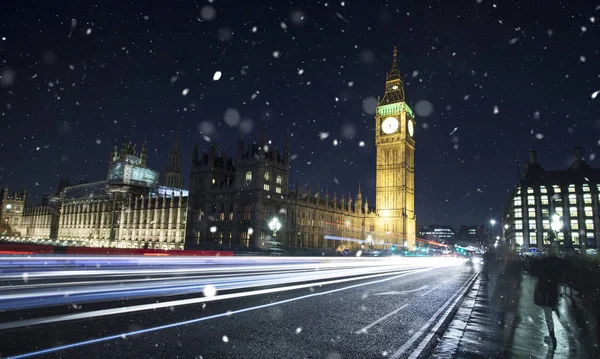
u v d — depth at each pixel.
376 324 11.62
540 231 131.88
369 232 142.00
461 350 8.83
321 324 11.37
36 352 7.85
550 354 8.70
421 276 32.34
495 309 14.63
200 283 20.28
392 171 151.50
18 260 31.50
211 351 8.35
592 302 16.62
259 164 92.31
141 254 44.72
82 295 15.12
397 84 159.25
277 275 27.70
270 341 9.30
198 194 104.75
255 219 89.44
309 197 110.12
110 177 151.75
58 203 181.00
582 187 129.25
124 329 9.90
